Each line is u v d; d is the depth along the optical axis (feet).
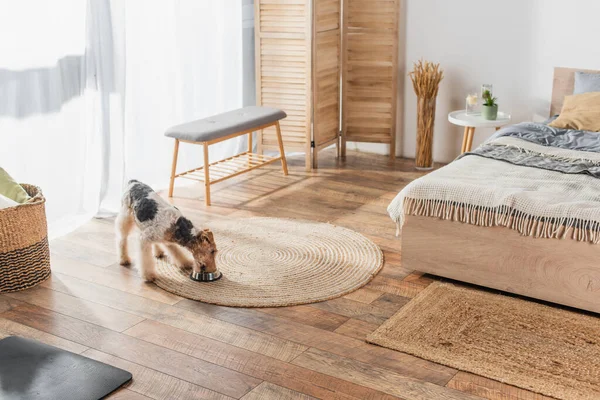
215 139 14.97
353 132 18.35
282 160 17.03
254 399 8.56
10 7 12.34
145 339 9.92
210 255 11.54
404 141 18.52
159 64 15.93
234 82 18.20
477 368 9.09
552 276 10.50
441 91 17.75
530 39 16.43
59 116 13.46
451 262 11.29
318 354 9.50
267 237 13.38
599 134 13.96
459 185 11.12
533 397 8.54
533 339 9.77
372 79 17.79
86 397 8.55
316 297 11.03
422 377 8.96
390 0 17.13
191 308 10.80
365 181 16.60
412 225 11.46
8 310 10.73
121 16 13.96
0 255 11.06
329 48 17.33
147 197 11.55
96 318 10.50
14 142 12.83
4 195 11.64
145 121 15.92
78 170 14.02
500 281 10.94
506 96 17.04
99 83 13.91
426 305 10.73
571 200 10.60
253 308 10.78
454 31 17.21
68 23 13.33
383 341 9.73
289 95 17.34
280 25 16.97
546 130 14.35
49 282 11.65
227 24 17.61
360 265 12.15
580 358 9.30
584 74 15.53
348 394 8.63
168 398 8.59
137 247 11.60
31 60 12.81
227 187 16.26
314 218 14.37
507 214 10.59
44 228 11.61
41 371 9.09
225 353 9.55
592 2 15.55
